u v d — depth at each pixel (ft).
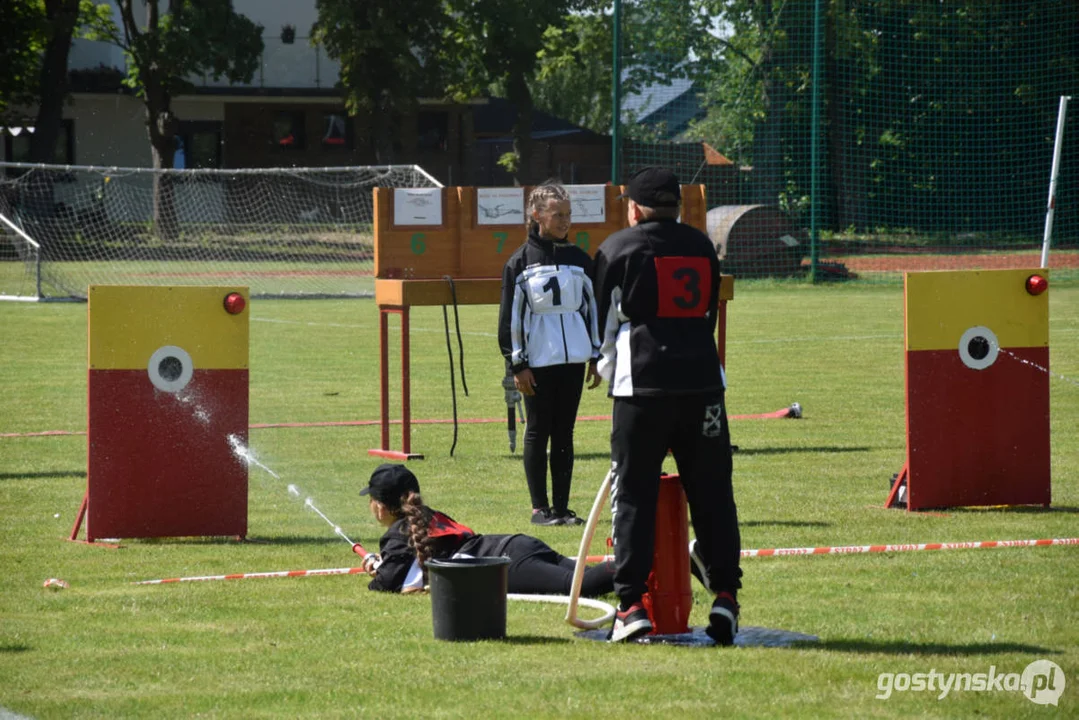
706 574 59.57
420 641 59.06
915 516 88.38
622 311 57.36
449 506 93.97
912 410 89.97
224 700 50.60
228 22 490.49
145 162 577.84
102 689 52.26
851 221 405.18
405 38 527.81
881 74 416.67
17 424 134.92
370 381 171.12
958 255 402.93
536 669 54.24
